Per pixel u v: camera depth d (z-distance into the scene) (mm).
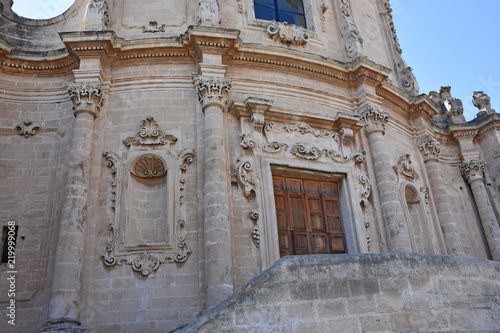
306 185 16656
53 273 13125
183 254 13758
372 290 8125
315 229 16078
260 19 19266
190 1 17953
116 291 13258
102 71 15945
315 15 20047
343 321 7812
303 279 7941
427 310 8266
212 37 15945
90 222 14008
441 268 8750
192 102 16062
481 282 9016
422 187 19734
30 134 15844
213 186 14180
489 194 21922
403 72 22406
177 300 13297
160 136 15312
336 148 17312
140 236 14391
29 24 17656
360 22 21578
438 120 24016
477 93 23984
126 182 14594
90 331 12711
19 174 15273
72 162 14297
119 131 15477
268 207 15008
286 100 17406
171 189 14594
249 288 7688
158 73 16406
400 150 19891
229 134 15914
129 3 17797
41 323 13109
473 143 23062
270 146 16016
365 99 18359
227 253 13461
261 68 17500
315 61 17812
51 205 14742
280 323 7570
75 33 15430
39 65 16578
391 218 16781
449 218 19812
